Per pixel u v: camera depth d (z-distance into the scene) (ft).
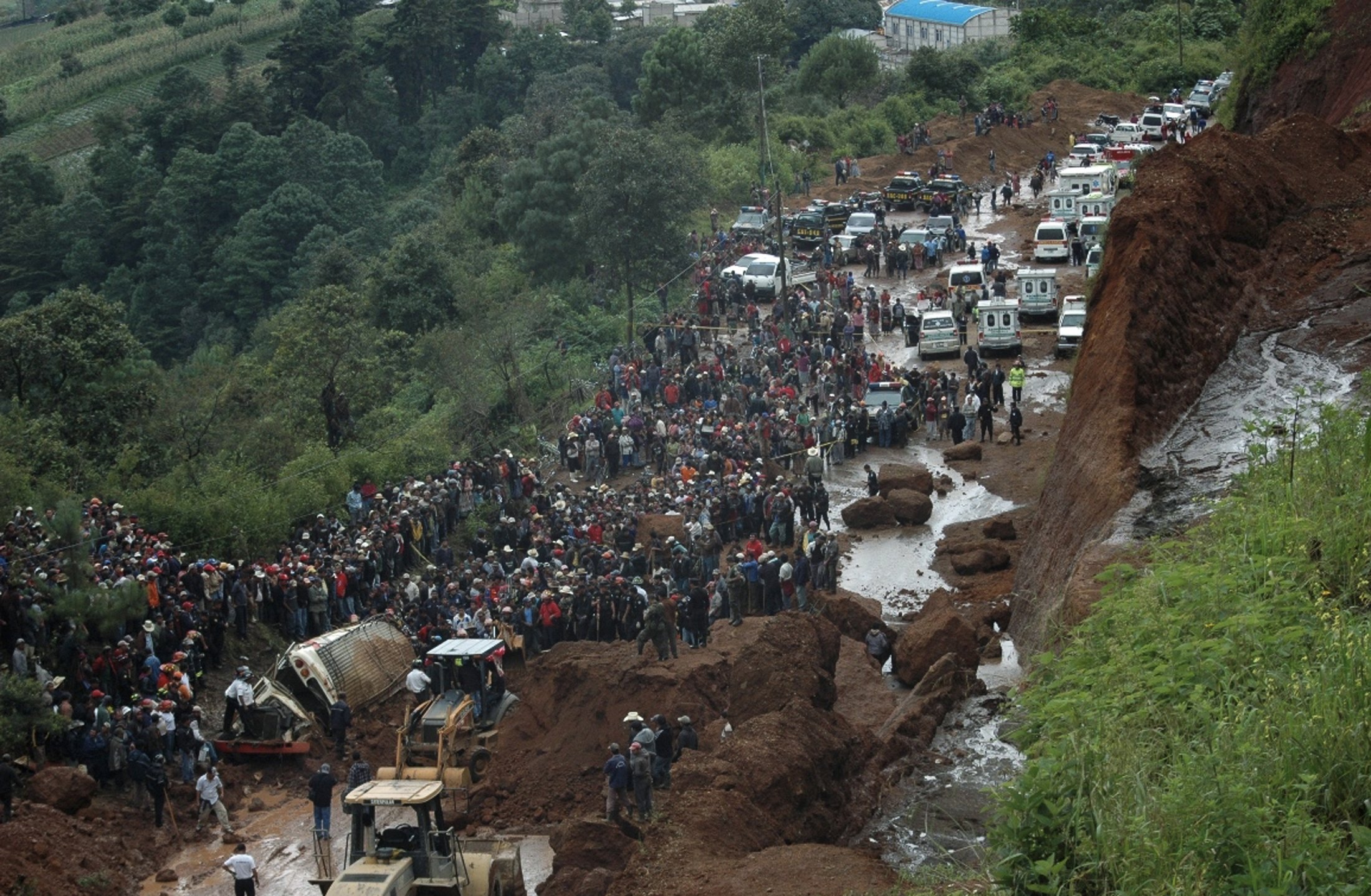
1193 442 87.40
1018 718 69.05
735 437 130.21
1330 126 122.21
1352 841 37.55
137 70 525.34
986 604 97.91
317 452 135.33
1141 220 102.83
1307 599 49.19
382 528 113.60
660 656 87.81
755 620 98.27
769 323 164.45
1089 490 86.89
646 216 190.49
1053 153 266.57
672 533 113.60
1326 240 111.24
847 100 347.15
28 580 90.07
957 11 491.31
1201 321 99.04
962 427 134.82
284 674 92.48
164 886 74.54
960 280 175.63
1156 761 41.37
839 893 53.26
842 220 220.43
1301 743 39.63
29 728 80.84
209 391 163.94
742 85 302.04
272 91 454.40
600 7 545.03
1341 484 58.03
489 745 83.66
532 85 444.96
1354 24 165.68
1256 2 187.52
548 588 100.83
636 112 307.78
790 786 64.90
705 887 55.16
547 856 73.31
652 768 71.97
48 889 70.08
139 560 97.60
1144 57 349.82
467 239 242.17
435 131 446.60
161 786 80.02
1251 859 35.76
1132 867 36.81
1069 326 155.94
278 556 115.34
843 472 133.28
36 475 126.11
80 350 151.84
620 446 137.08
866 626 94.38
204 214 369.30
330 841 68.03
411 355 181.47
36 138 481.05
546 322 190.60
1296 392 75.05
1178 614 50.62
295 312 172.04
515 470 129.90
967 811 67.51
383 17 535.60
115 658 87.66
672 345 163.43
